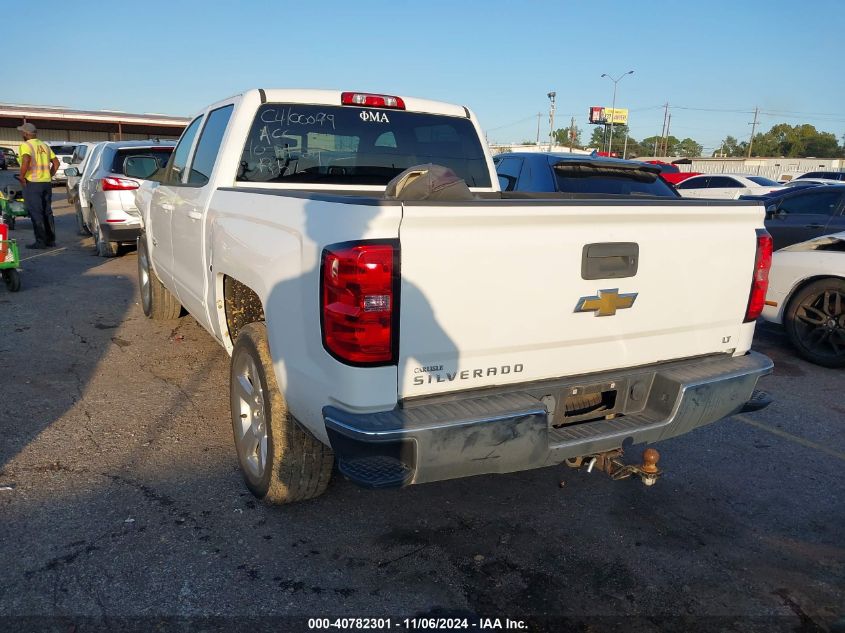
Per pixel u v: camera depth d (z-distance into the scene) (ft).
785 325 21.08
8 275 26.02
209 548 10.07
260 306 12.24
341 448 8.26
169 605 8.82
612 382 9.89
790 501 12.19
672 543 10.77
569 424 9.79
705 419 10.25
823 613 9.23
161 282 20.92
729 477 13.06
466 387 8.81
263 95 13.48
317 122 13.98
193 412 15.03
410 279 8.10
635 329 9.89
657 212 9.59
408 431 7.95
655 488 12.54
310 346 8.83
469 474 8.55
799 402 17.20
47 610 8.61
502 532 10.91
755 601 9.43
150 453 13.00
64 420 14.32
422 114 15.08
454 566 9.96
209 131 15.15
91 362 18.10
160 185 18.30
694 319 10.44
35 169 36.29
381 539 10.56
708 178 69.62
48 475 11.96
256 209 10.98
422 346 8.34
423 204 8.02
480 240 8.43
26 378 16.66
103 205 32.83
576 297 9.21
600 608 9.18
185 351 19.30
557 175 23.34
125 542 10.09
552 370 9.38
